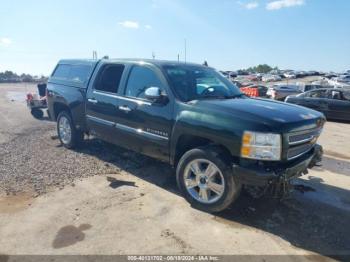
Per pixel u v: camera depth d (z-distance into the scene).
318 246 3.26
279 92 23.41
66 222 3.60
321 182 5.07
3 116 11.51
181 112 4.05
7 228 3.46
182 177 4.08
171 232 3.43
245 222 3.69
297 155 3.83
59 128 6.74
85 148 6.57
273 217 3.83
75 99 5.96
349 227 3.66
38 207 3.95
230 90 4.96
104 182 4.79
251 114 3.59
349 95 12.59
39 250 3.08
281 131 3.39
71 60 6.55
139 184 4.74
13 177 4.89
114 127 5.11
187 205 4.08
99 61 5.74
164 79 4.39
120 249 3.12
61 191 4.43
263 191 3.67
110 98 5.12
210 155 3.73
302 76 69.12
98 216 3.74
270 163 3.53
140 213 3.84
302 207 4.12
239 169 3.51
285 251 3.16
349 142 8.30
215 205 3.79
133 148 4.93
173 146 4.19
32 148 6.59
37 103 11.01
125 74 5.00
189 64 5.11
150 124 4.45
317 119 4.05
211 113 3.77
